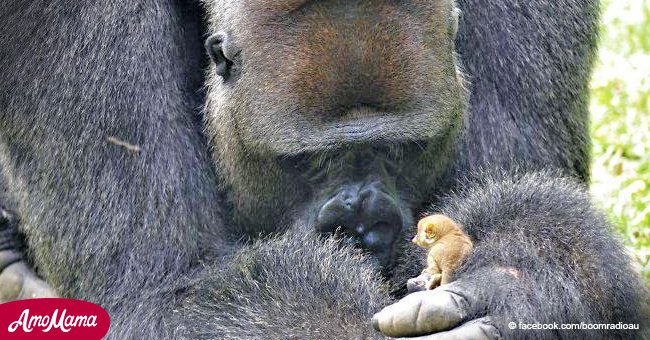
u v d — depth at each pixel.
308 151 12.40
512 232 12.52
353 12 12.21
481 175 14.02
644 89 22.52
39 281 15.26
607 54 24.34
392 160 12.69
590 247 12.41
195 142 13.90
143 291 13.16
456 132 13.22
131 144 13.48
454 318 11.33
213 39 13.21
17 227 15.41
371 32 12.20
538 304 11.70
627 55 24.47
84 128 13.52
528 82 14.39
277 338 11.94
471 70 14.43
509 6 14.44
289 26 12.43
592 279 12.16
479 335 11.29
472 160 14.19
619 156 20.31
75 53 13.62
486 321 11.41
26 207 14.16
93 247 13.43
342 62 12.20
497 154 14.24
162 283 13.18
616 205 18.52
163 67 13.79
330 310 12.12
